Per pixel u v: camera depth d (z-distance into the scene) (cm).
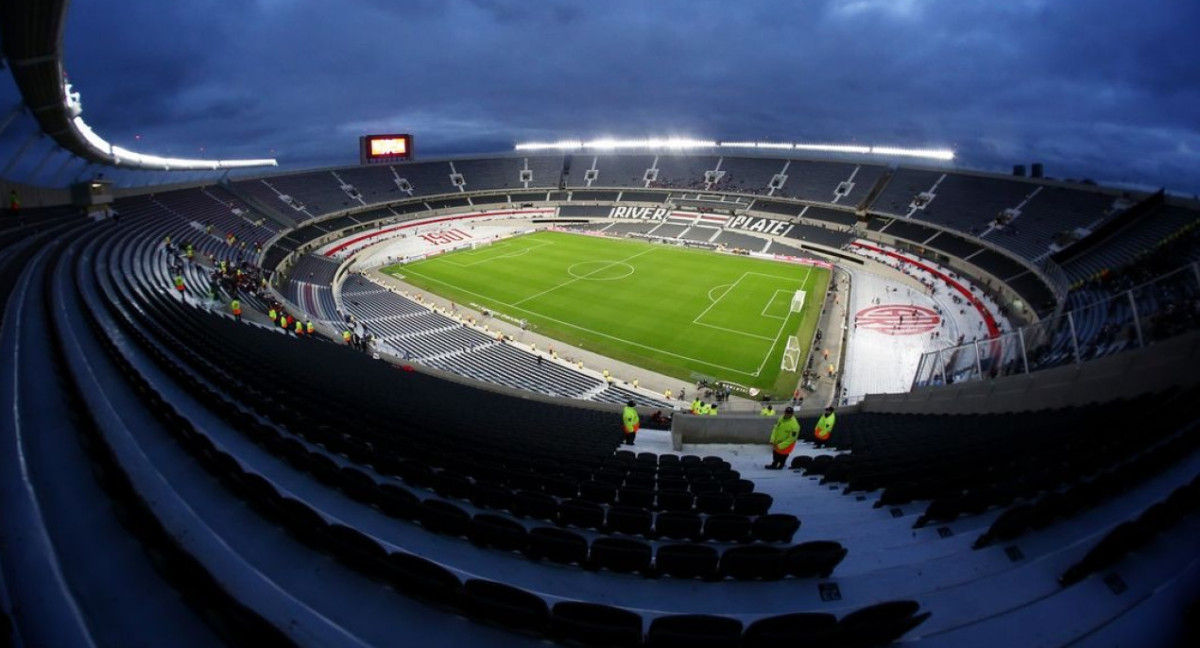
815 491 946
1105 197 5091
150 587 464
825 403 3222
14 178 3653
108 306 1938
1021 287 4656
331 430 984
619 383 3491
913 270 5712
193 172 8888
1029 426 1093
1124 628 453
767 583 580
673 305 4944
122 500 523
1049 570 528
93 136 4175
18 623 428
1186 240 3347
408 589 512
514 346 4066
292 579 534
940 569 559
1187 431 751
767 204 8125
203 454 726
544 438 1319
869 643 425
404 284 5609
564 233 8225
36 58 2569
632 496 836
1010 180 6184
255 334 2288
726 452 1512
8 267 2203
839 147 8275
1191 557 509
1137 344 1323
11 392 985
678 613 549
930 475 848
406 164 9462
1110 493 636
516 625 477
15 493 615
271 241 6119
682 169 9388
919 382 2198
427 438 1101
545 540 620
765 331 4334
